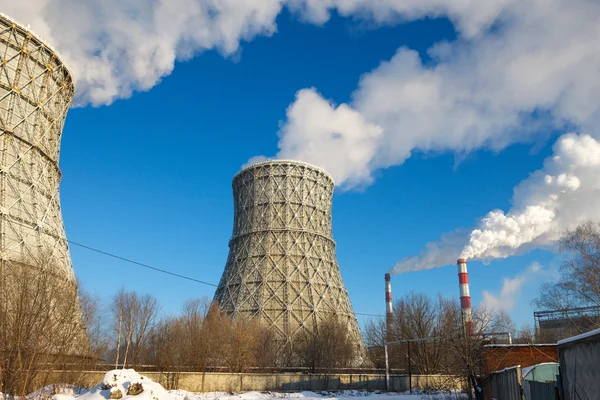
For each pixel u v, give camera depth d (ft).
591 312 146.92
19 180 170.19
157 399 87.71
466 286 309.63
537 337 230.89
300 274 289.74
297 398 145.69
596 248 140.77
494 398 91.30
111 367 171.12
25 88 179.63
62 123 202.59
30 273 110.93
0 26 173.37
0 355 89.92
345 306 302.86
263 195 307.58
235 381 167.53
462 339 101.81
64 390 101.71
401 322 229.66
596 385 28.27
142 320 194.39
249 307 278.67
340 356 233.14
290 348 250.98
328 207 326.24
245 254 299.99
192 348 196.03
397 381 185.68
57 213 188.55
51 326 105.09
